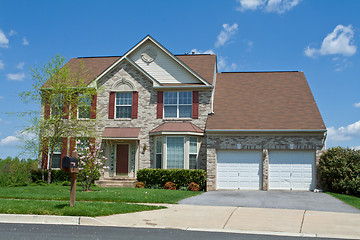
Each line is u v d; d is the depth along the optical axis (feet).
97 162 66.18
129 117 83.51
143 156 81.25
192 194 62.44
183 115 82.12
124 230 35.04
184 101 82.64
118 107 84.28
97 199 52.39
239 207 49.24
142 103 83.20
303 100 82.69
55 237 31.53
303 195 64.49
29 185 75.97
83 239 30.91
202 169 78.02
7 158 81.82
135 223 38.34
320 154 73.20
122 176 81.97
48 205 43.50
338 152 70.59
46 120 80.38
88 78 87.97
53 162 84.33
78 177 65.46
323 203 54.44
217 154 76.13
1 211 40.83
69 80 81.51
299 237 33.42
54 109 81.82
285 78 91.86
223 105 83.46
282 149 74.59
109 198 52.70
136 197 54.95
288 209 48.19
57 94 80.53
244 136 75.46
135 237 31.99
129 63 84.48
